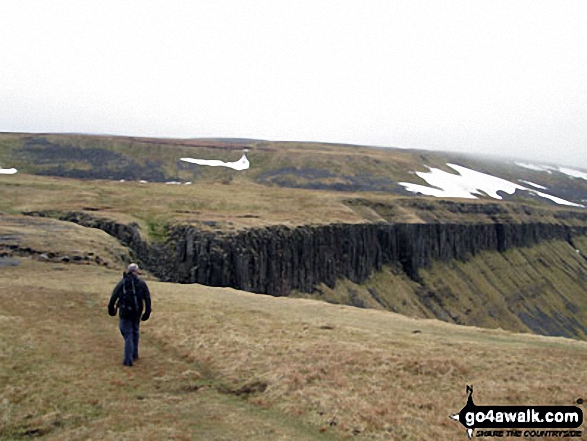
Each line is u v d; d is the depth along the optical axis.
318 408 16.38
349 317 36.94
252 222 118.50
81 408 15.29
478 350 24.59
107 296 33.94
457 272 195.50
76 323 25.89
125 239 92.56
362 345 24.30
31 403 15.34
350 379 19.33
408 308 159.62
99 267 51.72
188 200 140.38
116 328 25.95
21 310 26.86
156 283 47.12
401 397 17.75
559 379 20.59
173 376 19.12
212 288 47.88
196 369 20.47
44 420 14.33
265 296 46.44
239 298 40.97
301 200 169.00
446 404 17.39
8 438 13.36
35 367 18.22
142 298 20.56
